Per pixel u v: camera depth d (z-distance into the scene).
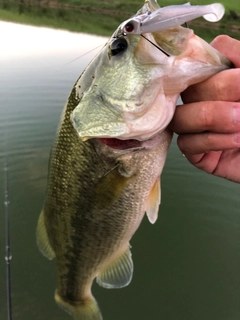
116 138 0.20
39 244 0.29
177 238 0.56
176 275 0.50
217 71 0.16
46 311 0.45
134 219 0.23
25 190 0.64
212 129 0.17
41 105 0.91
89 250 0.25
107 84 0.19
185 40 0.16
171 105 0.18
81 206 0.23
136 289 0.48
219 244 0.55
